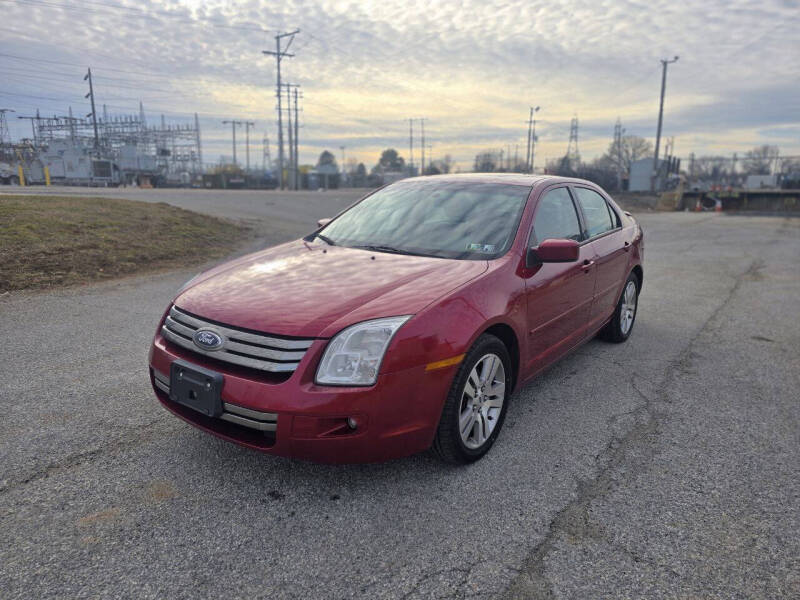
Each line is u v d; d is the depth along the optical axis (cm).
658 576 223
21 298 645
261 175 7575
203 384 264
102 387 395
